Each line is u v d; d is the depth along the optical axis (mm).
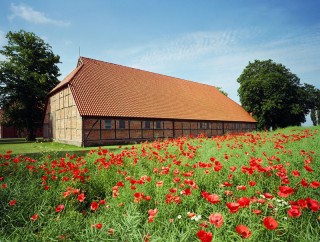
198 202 3545
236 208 2277
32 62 33906
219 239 2373
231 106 41750
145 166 6629
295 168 5480
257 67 48281
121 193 4062
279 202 3072
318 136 11547
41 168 6125
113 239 2629
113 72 28406
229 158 6570
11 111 32562
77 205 4129
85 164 7137
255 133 17344
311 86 55156
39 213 3516
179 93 33594
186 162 6434
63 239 2816
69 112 23484
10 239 2924
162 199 3623
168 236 2600
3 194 4203
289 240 2539
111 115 21969
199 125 30734
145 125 24797
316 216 2848
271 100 41875
